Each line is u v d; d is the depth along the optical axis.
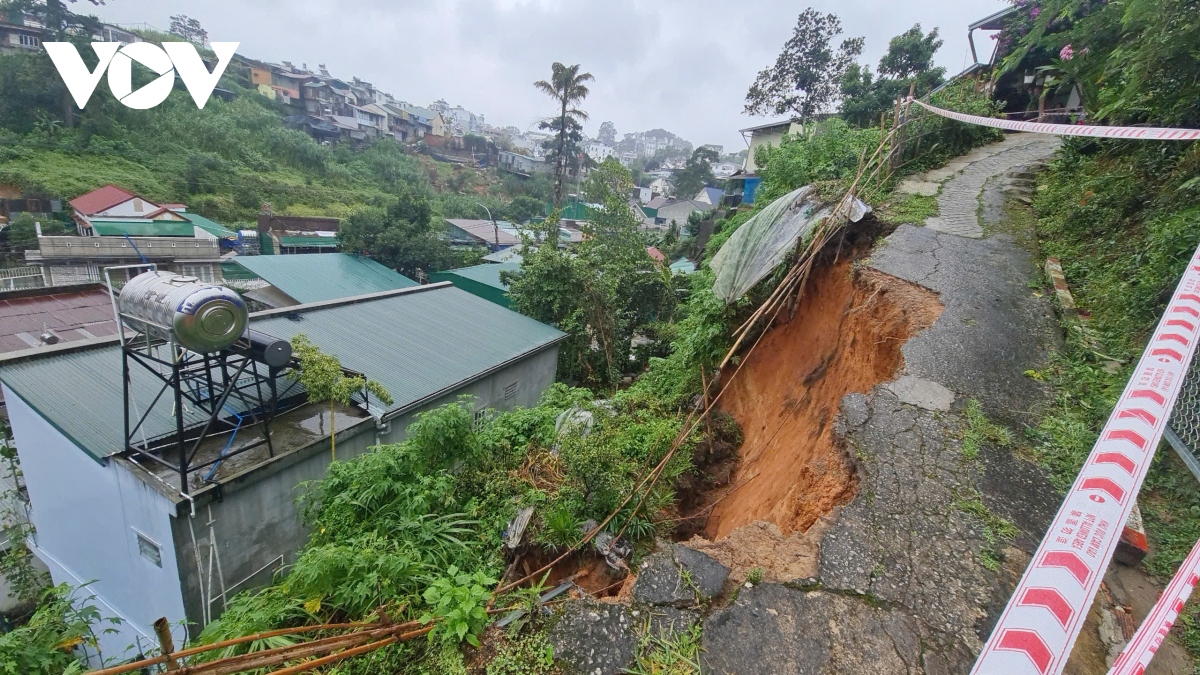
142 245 15.88
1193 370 2.85
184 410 6.12
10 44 29.34
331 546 3.44
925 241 5.62
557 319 13.00
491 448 5.67
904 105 8.45
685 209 43.06
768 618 2.05
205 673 1.90
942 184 7.48
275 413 6.23
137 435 5.57
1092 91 6.43
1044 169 7.86
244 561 5.64
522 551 3.80
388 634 2.40
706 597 2.17
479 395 9.32
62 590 4.16
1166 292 3.64
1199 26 3.91
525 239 16.36
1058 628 1.19
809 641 1.97
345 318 9.93
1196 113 4.44
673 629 2.04
